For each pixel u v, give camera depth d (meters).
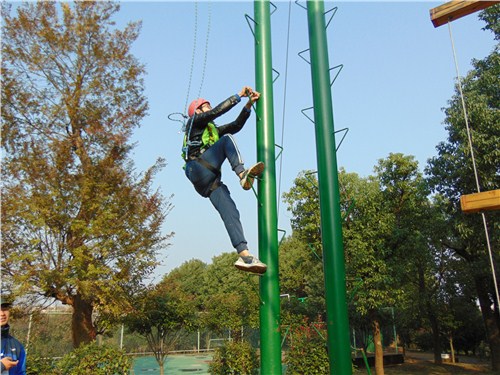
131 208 11.35
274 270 4.14
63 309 14.80
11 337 5.02
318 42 4.73
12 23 11.25
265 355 4.00
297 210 16.20
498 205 3.04
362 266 14.47
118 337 23.42
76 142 11.24
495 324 17.53
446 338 26.58
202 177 3.46
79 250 10.05
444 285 21.05
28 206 10.08
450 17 3.53
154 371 19.11
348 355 4.11
